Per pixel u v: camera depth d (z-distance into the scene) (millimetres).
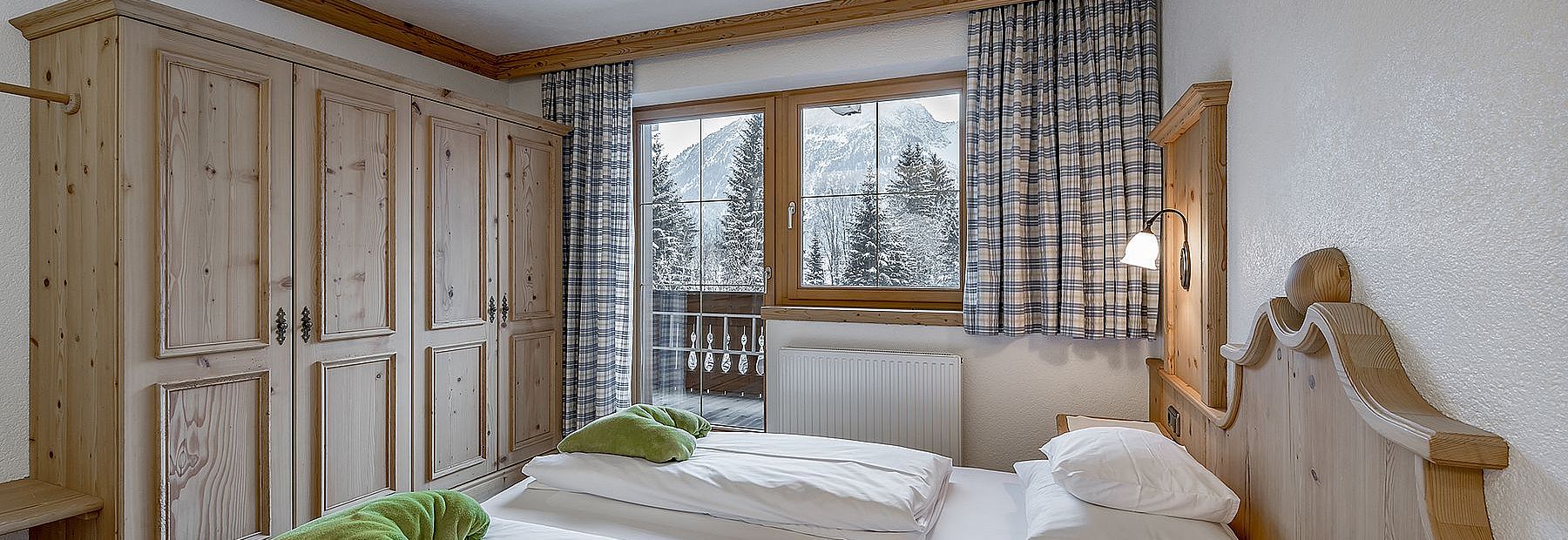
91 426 2160
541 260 3734
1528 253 820
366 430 2854
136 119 2137
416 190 3043
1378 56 1155
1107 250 2850
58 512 2033
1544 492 801
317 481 2662
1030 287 3006
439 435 3162
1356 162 1231
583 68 3818
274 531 2516
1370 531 1124
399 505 1668
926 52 3168
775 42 3436
